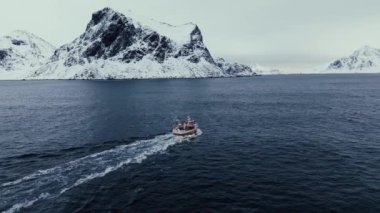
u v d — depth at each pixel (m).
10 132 66.50
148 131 65.62
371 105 110.81
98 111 96.81
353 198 32.59
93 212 29.69
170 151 50.44
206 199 32.56
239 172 40.62
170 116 86.38
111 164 43.41
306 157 47.00
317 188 35.22
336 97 143.75
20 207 30.41
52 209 30.12
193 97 143.50
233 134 63.41
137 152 49.56
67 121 79.50
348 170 41.06
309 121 78.50
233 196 33.28
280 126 71.94
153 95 152.88
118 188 35.09
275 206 31.03
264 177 38.75
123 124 74.06
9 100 135.62
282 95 156.50
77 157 47.16
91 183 36.44
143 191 34.44
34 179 37.59
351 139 58.22
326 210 30.16
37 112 97.19
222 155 48.41
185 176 39.06
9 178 38.12
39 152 50.25
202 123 75.94
